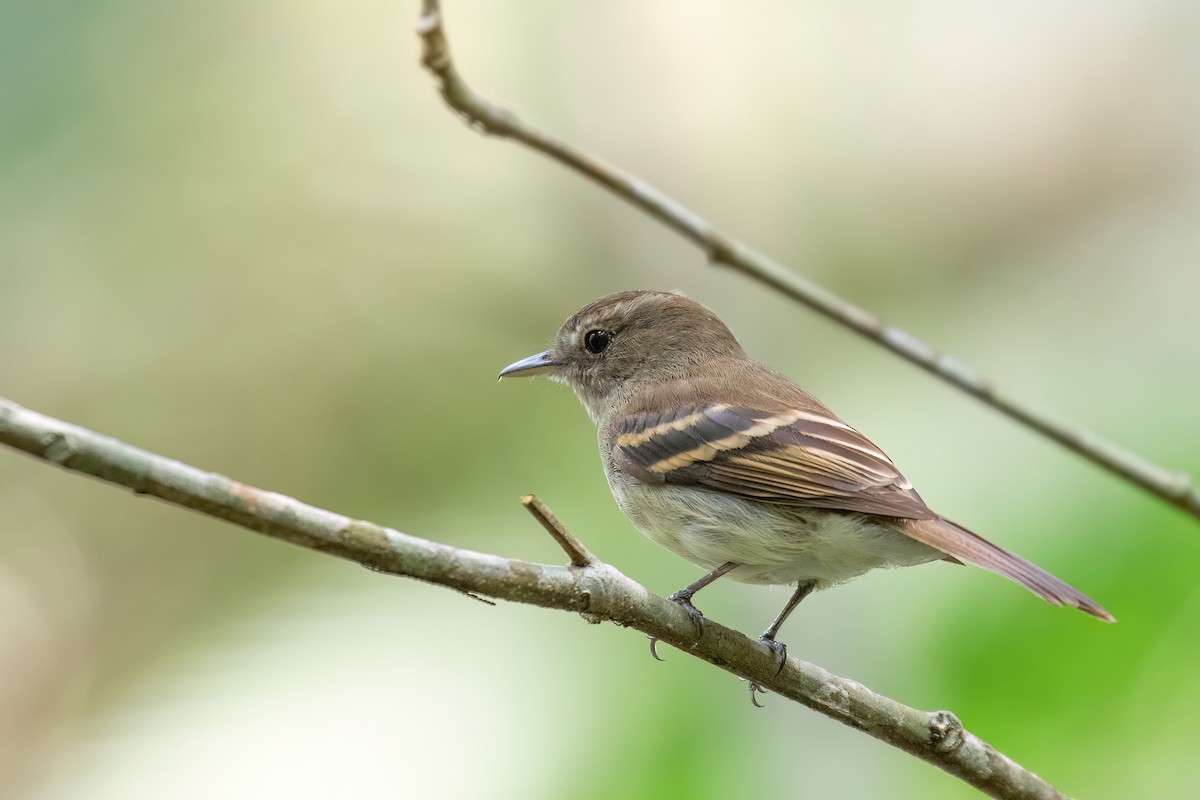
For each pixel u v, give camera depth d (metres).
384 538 5.43
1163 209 13.88
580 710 8.59
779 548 7.53
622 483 8.34
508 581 5.77
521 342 13.73
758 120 14.38
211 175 13.90
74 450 4.79
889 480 7.42
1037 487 9.01
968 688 8.43
